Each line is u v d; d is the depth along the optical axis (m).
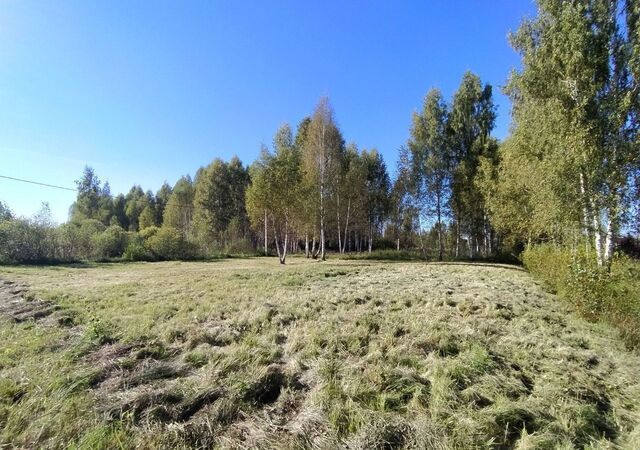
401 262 19.81
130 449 2.32
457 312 5.95
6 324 5.34
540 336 4.70
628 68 7.31
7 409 2.80
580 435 2.55
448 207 22.72
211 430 2.52
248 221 38.06
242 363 3.71
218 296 7.62
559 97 7.88
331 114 21.50
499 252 21.80
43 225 19.88
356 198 26.73
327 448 2.29
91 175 42.12
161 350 4.20
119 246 23.80
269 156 19.02
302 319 5.51
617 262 7.08
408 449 2.29
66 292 8.17
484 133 22.55
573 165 7.44
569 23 7.64
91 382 3.31
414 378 3.29
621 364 3.89
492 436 2.47
